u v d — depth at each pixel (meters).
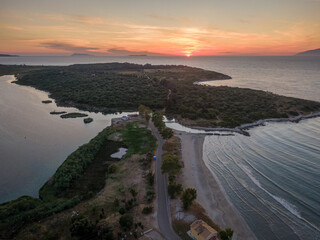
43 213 48.09
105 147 84.19
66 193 57.09
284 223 48.69
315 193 58.50
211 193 58.84
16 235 42.41
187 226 45.91
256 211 52.41
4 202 55.03
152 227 45.34
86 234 42.28
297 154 80.06
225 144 90.12
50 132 103.50
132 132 98.62
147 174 65.06
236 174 68.25
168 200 54.25
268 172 69.00
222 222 48.50
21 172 69.44
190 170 69.81
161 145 86.31
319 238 44.69
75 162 68.69
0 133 100.38
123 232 43.47
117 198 54.25
